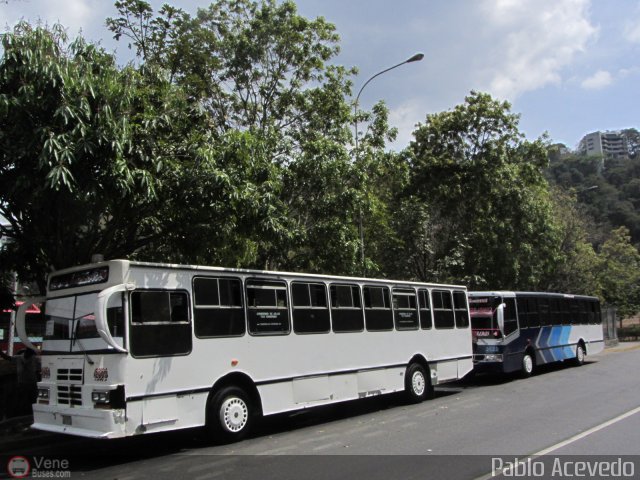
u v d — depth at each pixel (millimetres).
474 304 17688
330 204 14383
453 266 22641
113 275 7992
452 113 24281
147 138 9344
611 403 11828
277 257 15312
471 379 18625
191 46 15219
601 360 23891
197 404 8484
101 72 9039
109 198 8867
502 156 23562
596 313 24516
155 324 8148
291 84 16844
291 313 10305
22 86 8031
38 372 11398
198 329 8703
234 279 9445
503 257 23453
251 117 16609
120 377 7629
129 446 8953
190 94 14141
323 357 10766
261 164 11516
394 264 22688
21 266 11172
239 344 9266
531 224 24375
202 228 10742
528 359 18297
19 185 8344
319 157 14430
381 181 19625
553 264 26938
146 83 10289
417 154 24812
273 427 10531
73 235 10219
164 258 11883
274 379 9719
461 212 24406
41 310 11023
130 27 14422
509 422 10008
